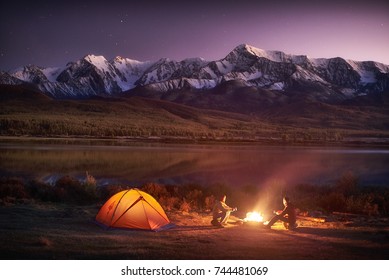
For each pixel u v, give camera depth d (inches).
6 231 494.6
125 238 483.2
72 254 400.2
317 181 1562.5
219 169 1932.8
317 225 631.8
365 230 575.5
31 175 1473.9
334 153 3531.0
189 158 2551.7
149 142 5201.8
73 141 4867.1
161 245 447.2
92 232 522.0
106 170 1731.1
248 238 494.6
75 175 1518.2
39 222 580.7
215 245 450.9
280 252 422.6
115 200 569.9
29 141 4495.6
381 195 999.6
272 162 2434.8
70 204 833.5
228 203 907.4
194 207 825.5
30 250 407.8
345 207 864.3
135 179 1471.5
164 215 569.9
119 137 6865.2
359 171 1971.0
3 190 880.3
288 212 571.5
